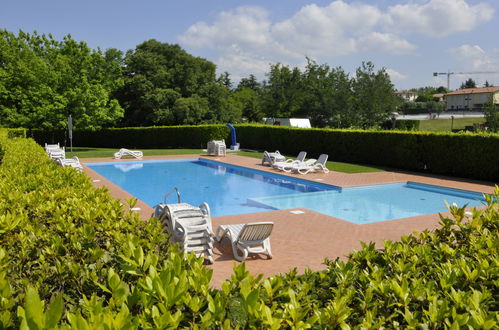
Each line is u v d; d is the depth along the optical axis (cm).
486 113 4406
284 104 6066
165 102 4484
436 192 1630
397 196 1555
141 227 497
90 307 219
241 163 2402
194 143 3659
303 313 229
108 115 3394
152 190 1733
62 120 3148
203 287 257
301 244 852
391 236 913
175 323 201
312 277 343
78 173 936
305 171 2020
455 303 261
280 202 1473
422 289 280
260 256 780
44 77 3238
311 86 5900
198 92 4888
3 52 3403
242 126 3541
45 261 370
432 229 970
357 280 323
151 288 232
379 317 271
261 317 222
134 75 4538
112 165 2503
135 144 3809
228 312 258
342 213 1302
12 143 1650
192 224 784
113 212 519
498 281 304
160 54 4794
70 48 3478
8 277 295
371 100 5034
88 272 301
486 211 497
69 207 556
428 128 5891
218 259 764
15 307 253
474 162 1797
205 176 2097
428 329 243
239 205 1437
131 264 288
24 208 579
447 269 314
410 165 2092
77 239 395
